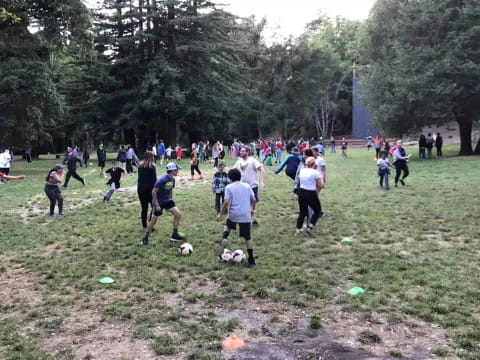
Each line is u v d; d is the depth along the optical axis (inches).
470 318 194.9
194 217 434.9
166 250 315.0
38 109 1159.6
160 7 1462.8
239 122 2278.5
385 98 1192.2
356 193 573.0
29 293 240.2
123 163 842.2
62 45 1093.8
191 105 1449.3
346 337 181.6
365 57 1444.4
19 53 1084.5
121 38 1407.5
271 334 185.5
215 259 289.9
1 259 307.1
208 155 1283.2
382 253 296.0
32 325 199.3
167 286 242.1
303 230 364.2
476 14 1005.2
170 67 1385.3
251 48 2111.2
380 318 198.1
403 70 1083.9
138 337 184.4
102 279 253.9
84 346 177.6
